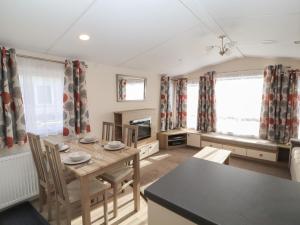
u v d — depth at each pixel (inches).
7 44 85.4
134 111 151.4
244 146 156.0
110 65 138.4
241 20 85.1
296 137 142.6
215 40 112.7
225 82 175.8
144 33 94.5
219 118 181.8
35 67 97.6
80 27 80.7
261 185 35.8
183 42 112.2
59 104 108.3
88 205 69.6
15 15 66.7
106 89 137.1
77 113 112.9
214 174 40.6
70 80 107.3
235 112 172.6
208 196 31.9
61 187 69.8
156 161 154.5
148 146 162.6
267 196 32.0
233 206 29.0
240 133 171.2
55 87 105.9
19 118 88.0
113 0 65.9
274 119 149.0
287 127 143.4
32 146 80.4
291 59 143.3
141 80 167.3
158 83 189.0
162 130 192.7
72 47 99.1
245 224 25.0
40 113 101.0
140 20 81.2
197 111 192.5
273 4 68.6
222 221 25.5
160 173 132.1
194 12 78.4
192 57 146.4
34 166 93.7
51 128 106.0
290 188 34.8
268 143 146.6
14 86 86.1
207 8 75.2
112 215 87.5
